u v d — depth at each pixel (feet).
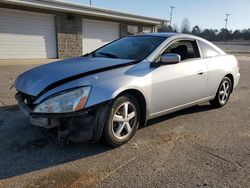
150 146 12.97
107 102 11.50
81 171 10.60
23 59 46.42
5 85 25.90
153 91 13.53
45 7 45.57
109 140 12.19
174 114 17.98
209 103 20.67
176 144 13.30
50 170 10.60
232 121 17.07
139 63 13.48
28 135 13.62
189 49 16.62
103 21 58.54
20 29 45.14
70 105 10.84
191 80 15.81
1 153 11.76
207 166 11.21
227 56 19.67
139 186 9.70
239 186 9.84
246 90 27.55
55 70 12.59
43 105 10.96
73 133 11.27
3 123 15.21
